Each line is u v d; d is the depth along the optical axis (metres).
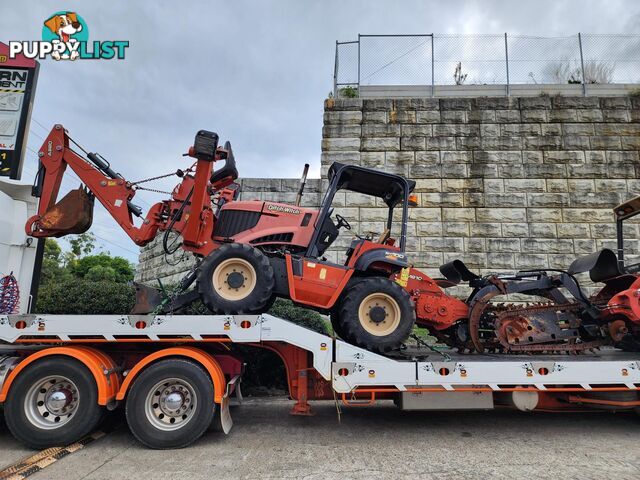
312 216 5.43
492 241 10.02
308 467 3.70
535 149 10.40
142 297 5.00
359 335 4.66
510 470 3.68
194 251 5.25
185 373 4.24
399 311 4.75
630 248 9.84
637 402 4.71
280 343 4.85
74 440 4.12
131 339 4.39
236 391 5.34
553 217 10.07
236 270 4.77
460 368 4.50
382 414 5.77
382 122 10.68
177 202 5.33
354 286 4.79
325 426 5.11
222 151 5.00
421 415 5.71
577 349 5.31
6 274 5.12
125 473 3.52
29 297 5.34
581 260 6.08
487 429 5.05
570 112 10.52
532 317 5.39
